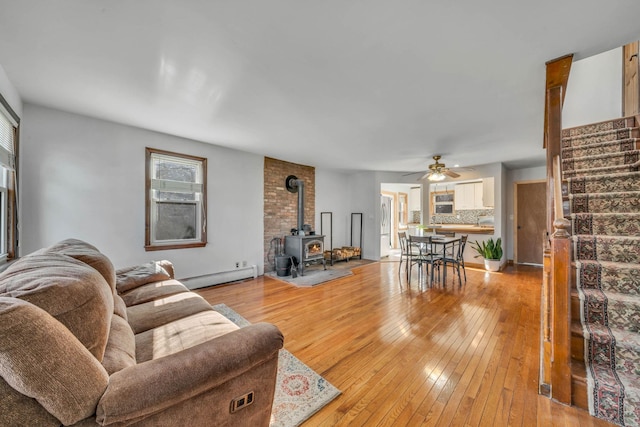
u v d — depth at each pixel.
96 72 2.06
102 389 0.80
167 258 3.69
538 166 5.75
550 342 1.73
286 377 1.85
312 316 2.96
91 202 3.05
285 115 2.91
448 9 1.42
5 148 2.26
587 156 3.04
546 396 1.67
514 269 5.36
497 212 5.43
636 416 1.41
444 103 2.60
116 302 1.60
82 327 0.88
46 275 0.92
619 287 1.91
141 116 2.96
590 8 1.40
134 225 3.37
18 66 1.98
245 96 2.45
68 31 1.59
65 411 0.72
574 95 4.17
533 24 1.53
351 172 6.79
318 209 6.22
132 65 1.96
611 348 1.64
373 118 2.98
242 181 4.56
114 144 3.20
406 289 4.00
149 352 1.34
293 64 1.94
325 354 2.17
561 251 1.60
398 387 1.76
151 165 3.57
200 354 1.00
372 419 1.49
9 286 0.84
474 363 2.03
